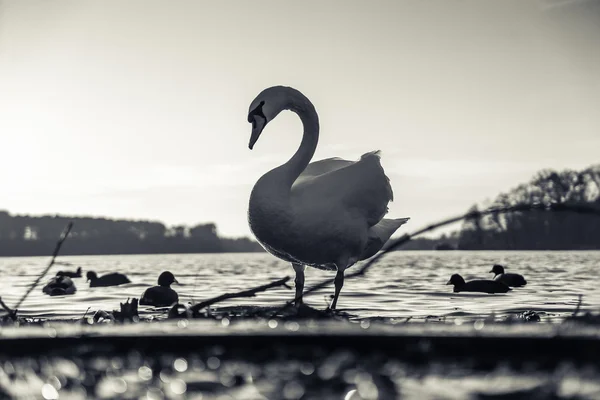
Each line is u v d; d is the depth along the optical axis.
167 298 17.09
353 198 12.81
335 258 12.81
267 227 12.28
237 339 7.07
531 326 7.25
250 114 13.30
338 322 7.70
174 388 5.78
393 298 17.69
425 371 6.25
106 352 7.10
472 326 7.33
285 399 5.45
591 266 33.19
